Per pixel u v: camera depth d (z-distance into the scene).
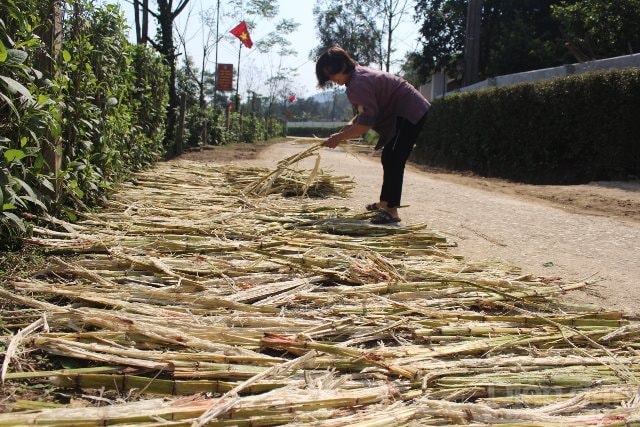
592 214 6.80
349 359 2.24
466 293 3.22
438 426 1.83
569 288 3.42
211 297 2.88
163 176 7.53
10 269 3.16
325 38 44.50
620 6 15.59
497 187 10.25
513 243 4.86
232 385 2.01
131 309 2.58
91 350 2.13
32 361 2.11
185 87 17.67
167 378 2.07
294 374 2.13
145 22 14.16
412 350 2.38
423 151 20.30
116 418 1.68
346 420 1.76
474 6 21.55
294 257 3.62
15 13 3.36
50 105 3.82
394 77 5.15
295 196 6.88
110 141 5.83
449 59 30.53
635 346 2.60
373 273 3.41
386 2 38.34
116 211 5.11
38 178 3.91
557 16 18.25
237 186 6.98
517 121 13.27
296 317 2.76
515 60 23.23
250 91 38.91
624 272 4.01
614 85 10.87
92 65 5.59
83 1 5.06
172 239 4.02
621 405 2.03
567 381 2.17
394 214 5.27
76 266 3.13
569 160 12.38
